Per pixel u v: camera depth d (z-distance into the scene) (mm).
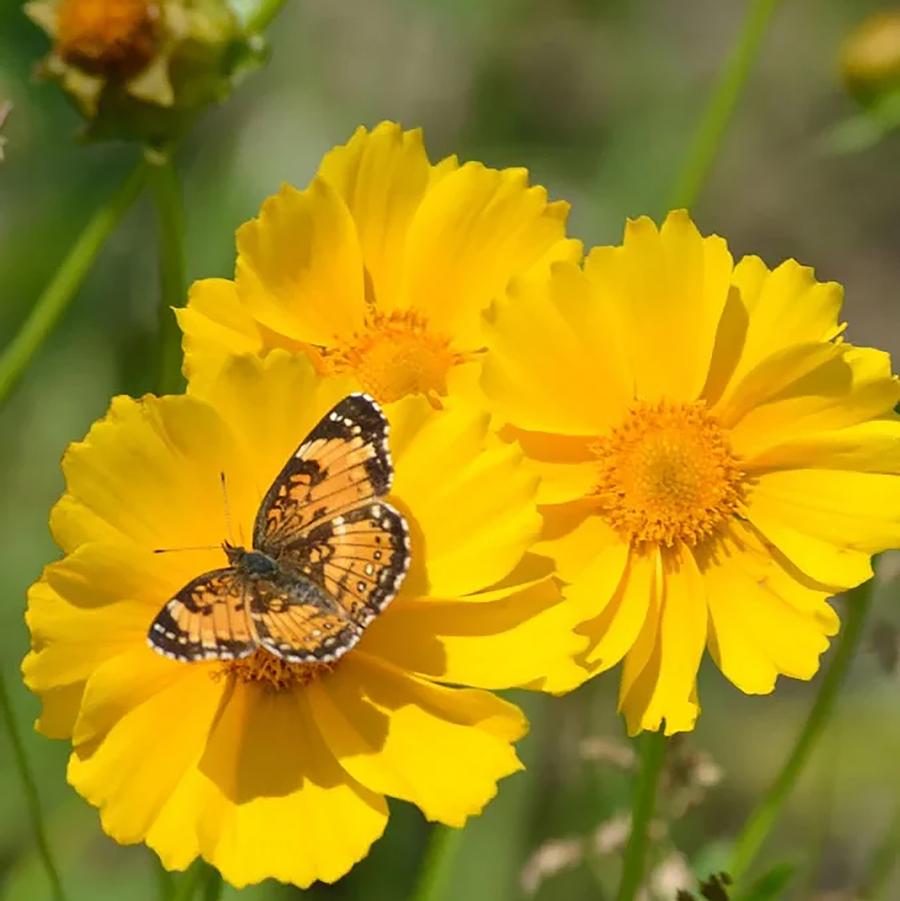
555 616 170
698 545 184
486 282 194
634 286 181
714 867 230
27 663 163
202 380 184
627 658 176
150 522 170
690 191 245
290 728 172
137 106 202
